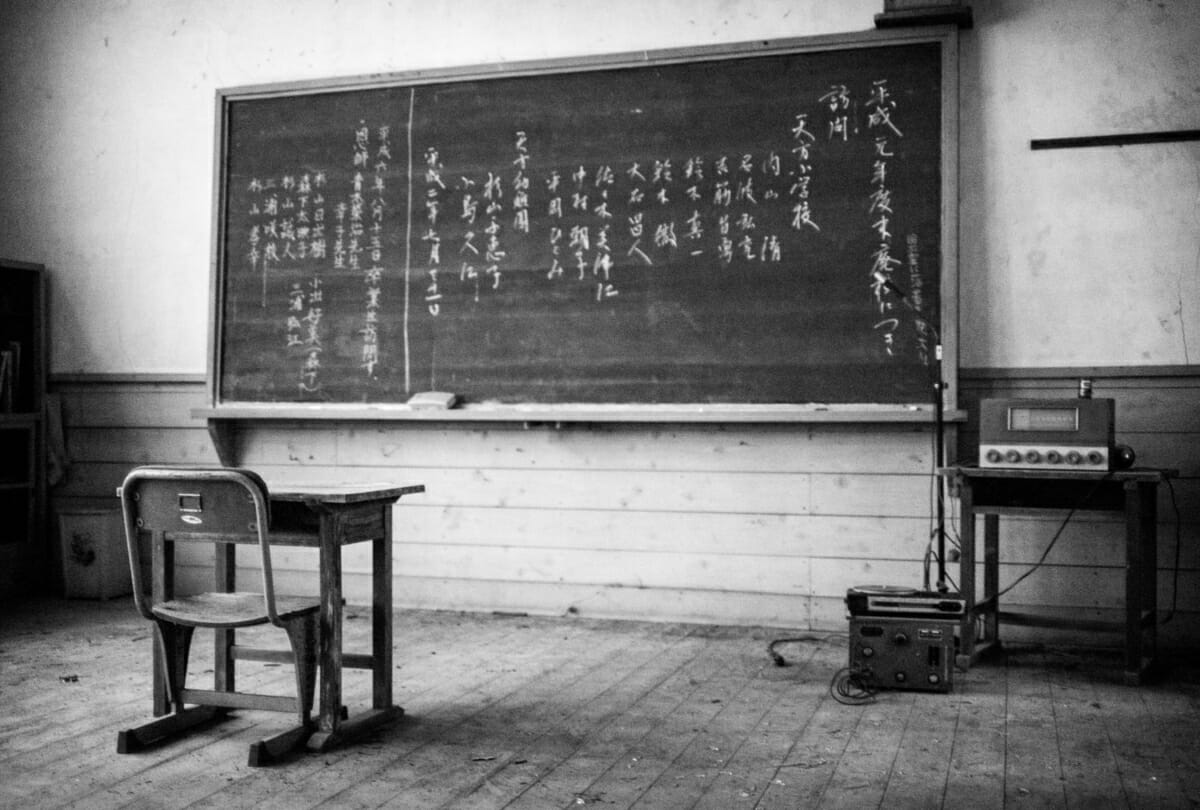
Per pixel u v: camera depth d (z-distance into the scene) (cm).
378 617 333
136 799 270
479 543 510
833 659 416
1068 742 314
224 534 296
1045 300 446
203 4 551
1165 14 435
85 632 467
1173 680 386
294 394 531
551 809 263
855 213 461
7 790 275
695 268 479
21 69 574
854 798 270
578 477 497
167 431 557
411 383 515
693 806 264
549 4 504
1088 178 441
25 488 560
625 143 488
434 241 512
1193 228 430
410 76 514
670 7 488
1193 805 265
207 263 551
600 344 490
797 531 471
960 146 454
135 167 561
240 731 324
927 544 456
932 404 451
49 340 571
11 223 575
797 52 467
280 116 536
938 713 344
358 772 289
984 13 453
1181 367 429
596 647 437
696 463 483
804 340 466
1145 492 399
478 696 363
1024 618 413
